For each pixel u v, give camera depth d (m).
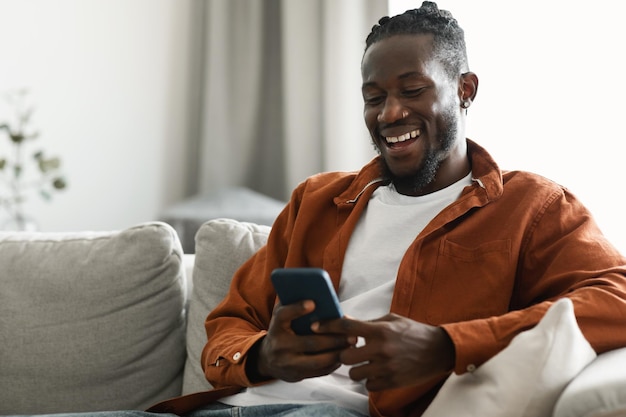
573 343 1.01
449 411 1.05
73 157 3.19
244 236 1.61
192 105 3.35
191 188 3.36
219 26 3.21
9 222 2.95
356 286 1.33
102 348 1.54
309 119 3.13
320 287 0.99
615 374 0.96
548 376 1.00
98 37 3.21
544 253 1.24
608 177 2.29
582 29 2.35
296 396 1.24
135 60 3.26
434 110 1.29
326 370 1.10
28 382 1.53
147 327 1.56
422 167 1.31
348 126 3.01
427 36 1.31
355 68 3.00
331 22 3.04
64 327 1.54
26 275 1.58
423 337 1.04
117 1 3.23
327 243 1.40
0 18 3.10
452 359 1.06
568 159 2.37
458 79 1.36
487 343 1.05
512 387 1.00
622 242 2.26
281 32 3.21
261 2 3.23
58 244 1.63
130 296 1.56
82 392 1.53
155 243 1.57
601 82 2.31
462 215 1.29
